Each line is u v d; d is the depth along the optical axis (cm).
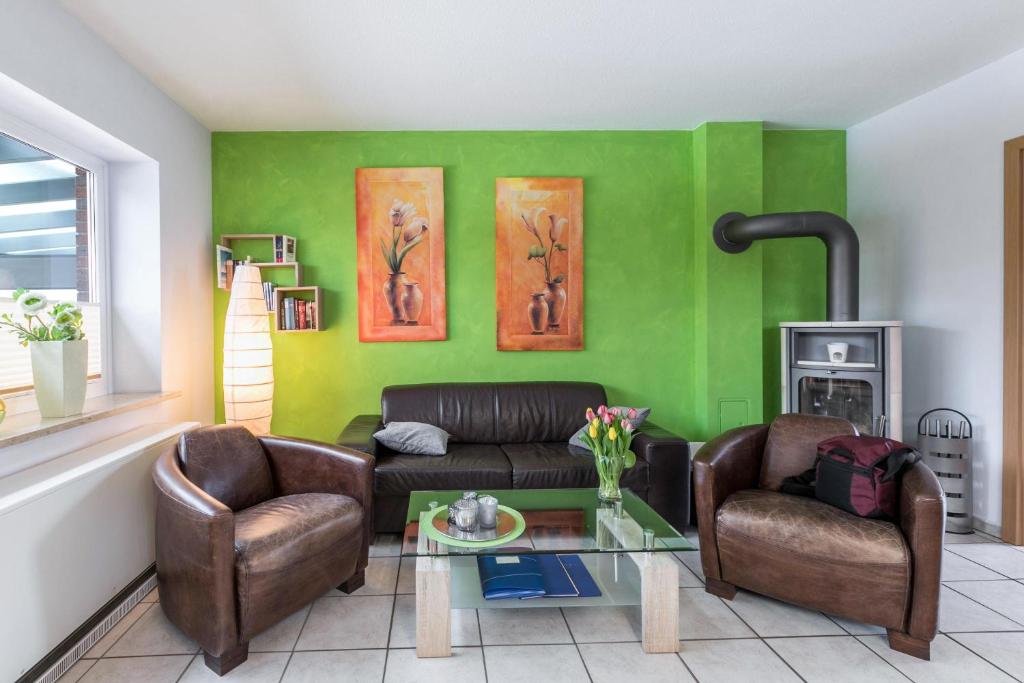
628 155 387
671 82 310
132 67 277
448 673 183
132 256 302
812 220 336
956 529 302
